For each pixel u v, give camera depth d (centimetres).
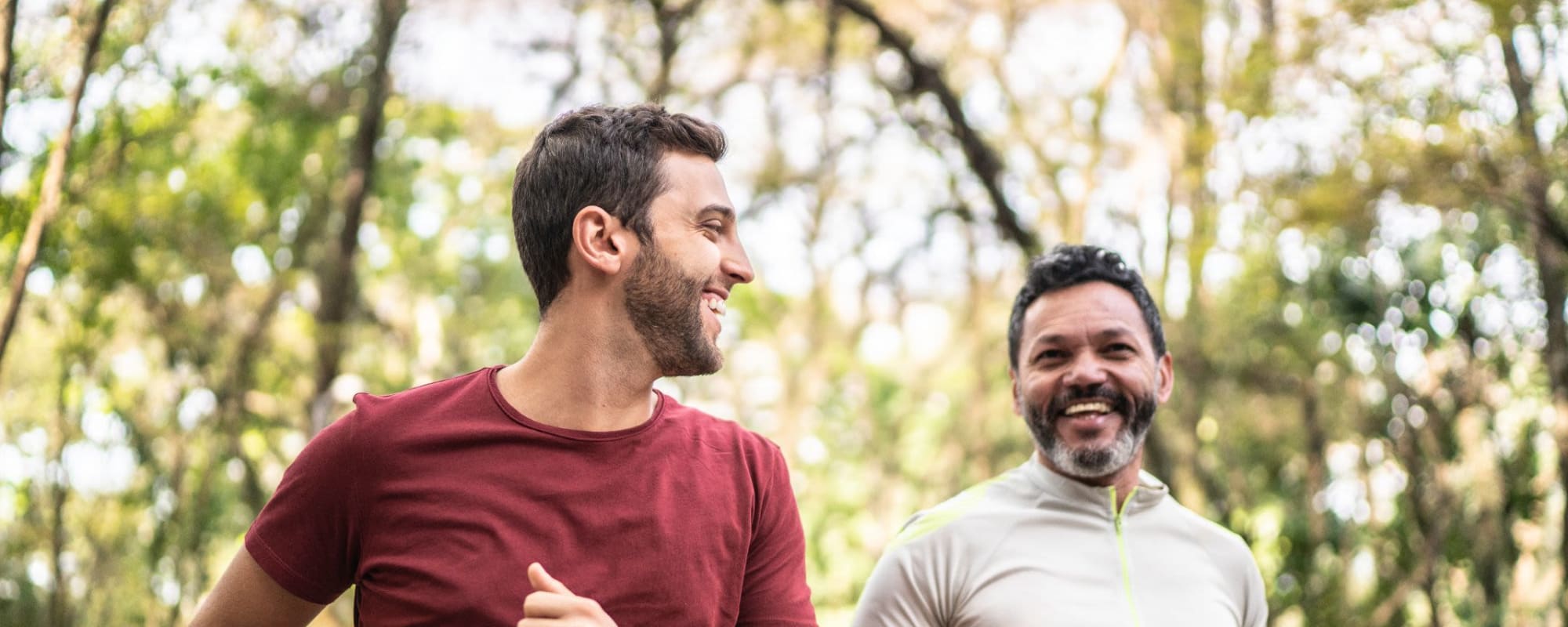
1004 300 1580
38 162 650
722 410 2027
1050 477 312
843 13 1258
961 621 301
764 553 210
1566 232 777
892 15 1343
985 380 1644
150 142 880
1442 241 1007
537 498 190
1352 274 1089
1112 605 297
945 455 1897
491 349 1688
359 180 1087
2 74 477
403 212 1480
